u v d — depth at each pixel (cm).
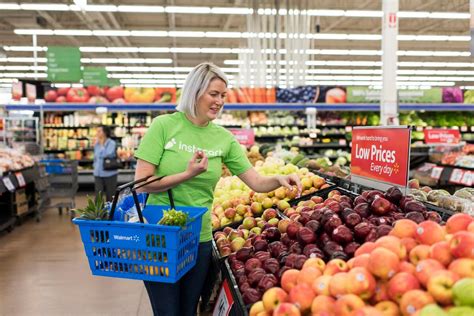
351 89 1233
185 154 233
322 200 319
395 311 132
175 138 233
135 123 1352
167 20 1752
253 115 1304
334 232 192
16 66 2481
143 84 3331
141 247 190
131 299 443
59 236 730
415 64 2486
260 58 1444
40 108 1223
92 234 197
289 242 222
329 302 141
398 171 236
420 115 1332
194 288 240
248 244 250
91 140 1345
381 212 212
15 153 862
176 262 189
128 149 1311
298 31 1412
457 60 2453
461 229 159
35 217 911
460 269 131
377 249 143
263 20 1426
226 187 425
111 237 194
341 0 1556
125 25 1814
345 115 1323
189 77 232
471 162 746
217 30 1867
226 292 211
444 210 232
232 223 340
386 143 251
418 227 157
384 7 759
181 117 238
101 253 197
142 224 187
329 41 2102
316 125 1312
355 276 139
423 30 1905
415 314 119
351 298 134
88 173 1342
